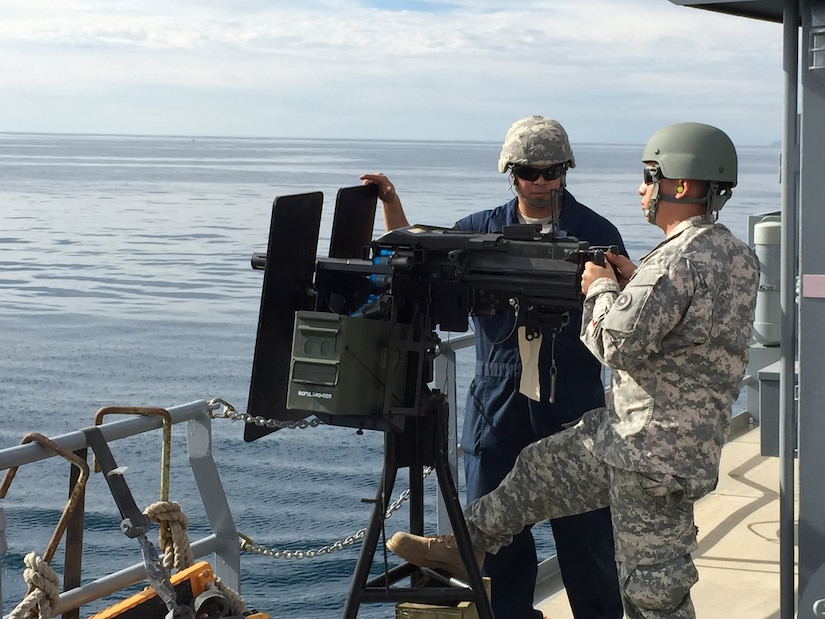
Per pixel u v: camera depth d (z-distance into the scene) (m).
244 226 94.94
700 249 2.84
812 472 3.22
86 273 58.69
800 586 3.26
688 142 2.88
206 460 3.32
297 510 16.92
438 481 3.14
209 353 34.88
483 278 3.02
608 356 2.83
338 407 2.79
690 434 2.87
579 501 3.19
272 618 11.33
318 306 3.06
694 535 2.98
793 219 3.26
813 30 3.10
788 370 3.29
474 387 3.85
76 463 2.71
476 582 3.10
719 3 3.29
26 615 2.62
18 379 30.28
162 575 2.66
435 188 177.12
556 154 3.63
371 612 11.38
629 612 3.00
